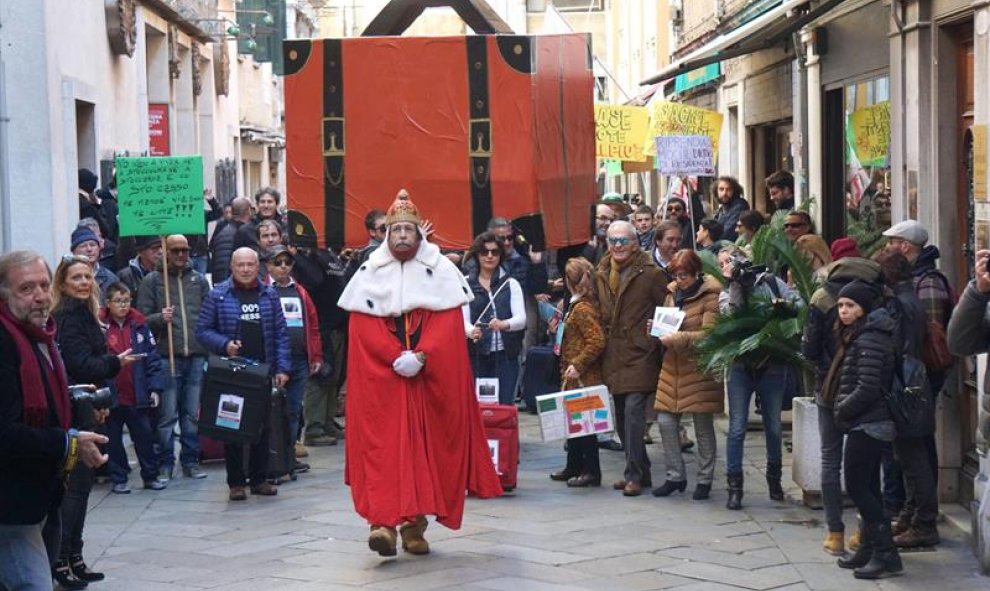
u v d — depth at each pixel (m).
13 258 6.29
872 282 8.42
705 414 10.52
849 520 9.79
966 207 10.58
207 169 31.16
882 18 13.05
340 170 12.45
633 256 10.86
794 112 17.05
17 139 16.00
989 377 8.37
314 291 13.05
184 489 11.43
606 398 10.83
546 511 10.26
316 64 12.39
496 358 11.60
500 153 12.30
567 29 18.27
